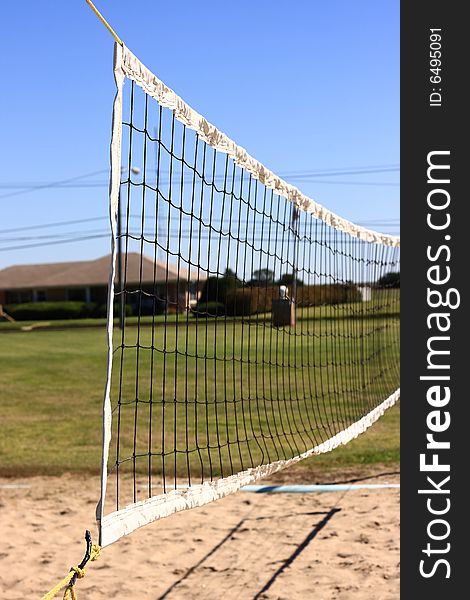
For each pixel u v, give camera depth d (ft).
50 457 29.86
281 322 27.35
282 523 21.43
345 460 28.09
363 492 24.17
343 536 20.22
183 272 165.17
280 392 44.47
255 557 18.94
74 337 101.04
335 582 17.25
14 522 21.94
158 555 19.22
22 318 178.19
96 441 33.22
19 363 67.82
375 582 17.21
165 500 12.03
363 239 26.68
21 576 17.99
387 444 30.37
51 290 212.23
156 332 83.51
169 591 17.08
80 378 56.39
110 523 10.07
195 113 13.15
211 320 78.13
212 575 17.92
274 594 16.75
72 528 21.38
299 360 55.52
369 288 32.60
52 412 41.65
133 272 171.83
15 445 32.60
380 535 20.22
